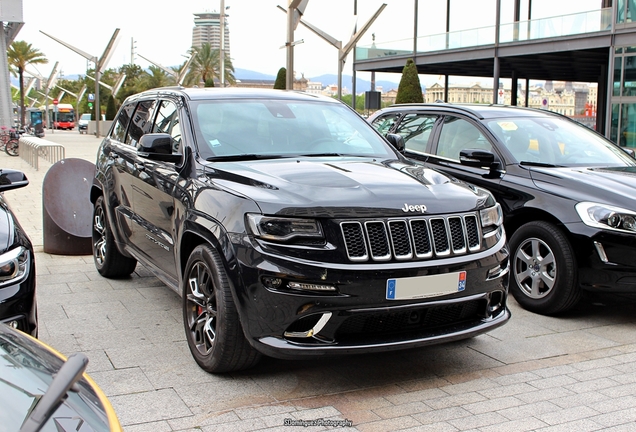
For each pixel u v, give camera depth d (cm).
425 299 380
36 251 797
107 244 638
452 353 465
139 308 561
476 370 433
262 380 407
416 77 3088
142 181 534
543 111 730
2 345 214
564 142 659
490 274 411
